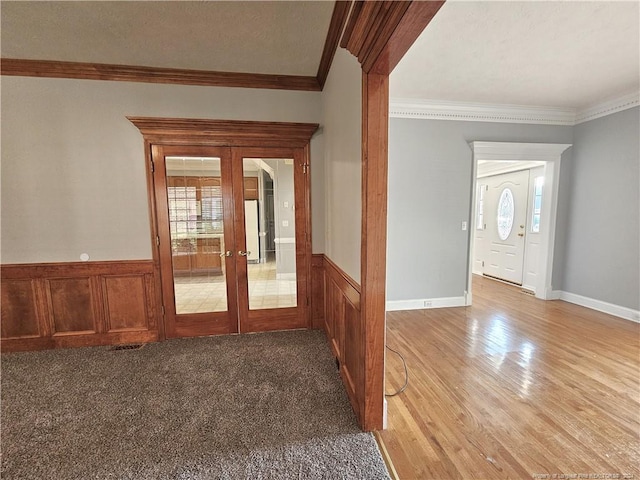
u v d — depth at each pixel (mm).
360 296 1648
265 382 2154
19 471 1434
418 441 1612
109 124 2670
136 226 2781
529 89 3133
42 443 1600
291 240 3055
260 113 2900
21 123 2549
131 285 2816
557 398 1968
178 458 1503
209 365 2396
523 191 4801
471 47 2314
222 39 2227
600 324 3223
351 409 1866
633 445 1576
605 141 3535
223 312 2996
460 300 3852
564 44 2275
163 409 1867
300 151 2959
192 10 1886
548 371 2295
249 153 2879
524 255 4797
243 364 2408
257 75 2812
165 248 2834
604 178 3562
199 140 2775
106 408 1879
